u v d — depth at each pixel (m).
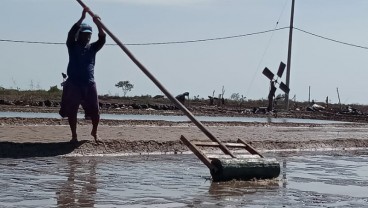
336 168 11.19
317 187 8.75
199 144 9.27
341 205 7.38
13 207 6.30
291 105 61.00
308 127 24.22
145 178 8.73
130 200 7.02
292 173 10.17
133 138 12.86
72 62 10.89
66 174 8.65
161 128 16.80
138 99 56.72
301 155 13.45
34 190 7.30
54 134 12.91
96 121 11.38
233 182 8.78
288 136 17.09
